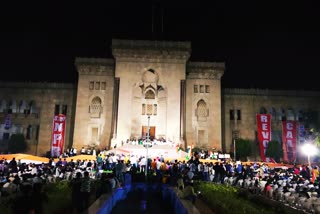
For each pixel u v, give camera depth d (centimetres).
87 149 6141
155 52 6550
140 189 3066
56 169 3111
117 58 6531
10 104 7056
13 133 6812
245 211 1540
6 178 2366
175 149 5509
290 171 3825
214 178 3391
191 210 1564
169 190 2494
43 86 7006
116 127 6231
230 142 6812
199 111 6688
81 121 6556
